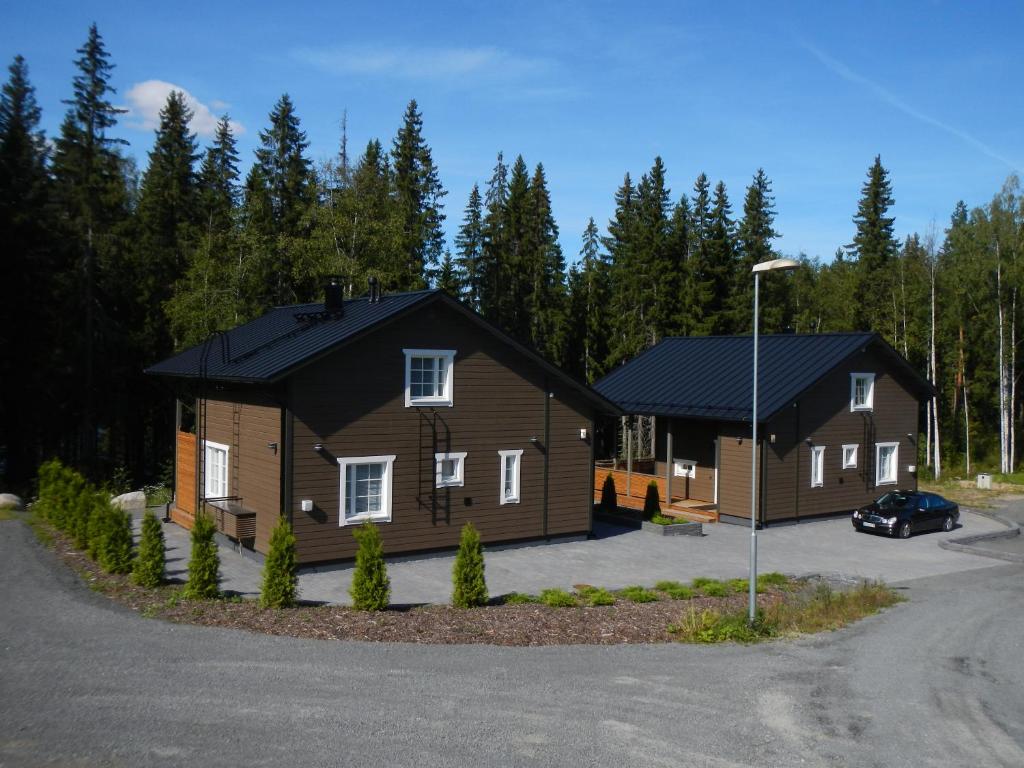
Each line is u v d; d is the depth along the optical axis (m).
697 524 28.03
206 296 39.38
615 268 63.09
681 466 33.50
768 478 29.81
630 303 56.56
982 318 52.44
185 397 28.81
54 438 41.12
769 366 32.34
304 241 41.31
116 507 19.06
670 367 35.41
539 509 24.72
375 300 24.09
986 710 11.42
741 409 29.56
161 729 9.11
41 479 27.20
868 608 18.00
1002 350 51.12
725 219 59.19
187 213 51.44
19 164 37.66
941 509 30.22
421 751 8.92
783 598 18.84
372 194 45.03
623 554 23.98
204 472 24.58
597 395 25.58
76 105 40.97
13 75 41.34
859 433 33.00
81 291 38.66
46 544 20.84
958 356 55.22
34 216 37.53
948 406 60.03
